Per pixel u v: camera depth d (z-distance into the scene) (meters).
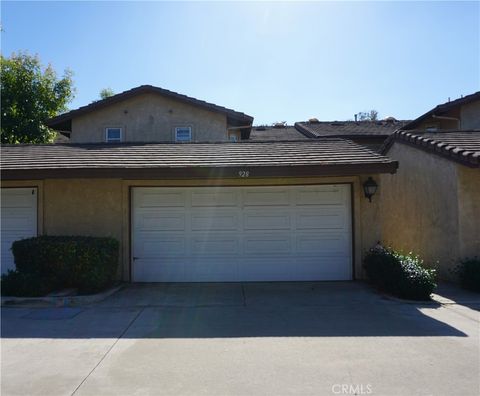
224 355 5.79
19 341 6.40
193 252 11.45
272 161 10.80
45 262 9.48
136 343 6.30
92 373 5.21
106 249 9.81
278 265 11.45
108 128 20.86
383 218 17.02
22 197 11.54
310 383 4.89
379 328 7.04
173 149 12.64
